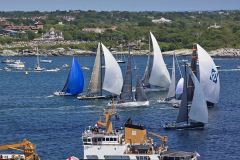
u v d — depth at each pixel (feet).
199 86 540.11
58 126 556.10
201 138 495.82
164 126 538.06
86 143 382.22
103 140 381.81
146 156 376.27
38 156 401.49
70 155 435.53
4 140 492.95
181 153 381.81
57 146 463.83
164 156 376.07
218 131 526.16
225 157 433.48
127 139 381.60
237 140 488.02
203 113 539.70
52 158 428.97
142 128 381.81
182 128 532.73
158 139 481.05
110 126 387.96
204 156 436.35
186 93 540.93
